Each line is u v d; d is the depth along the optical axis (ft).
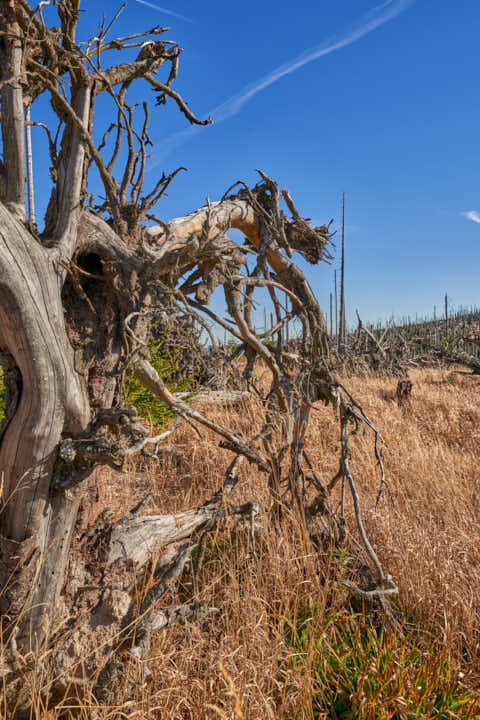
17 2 5.45
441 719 7.27
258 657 7.39
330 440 20.57
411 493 15.48
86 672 6.01
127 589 6.85
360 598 9.21
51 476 5.89
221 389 23.12
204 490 14.64
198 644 7.31
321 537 11.04
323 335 11.09
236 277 8.66
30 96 6.36
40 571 6.02
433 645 8.58
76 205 6.10
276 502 11.12
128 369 6.85
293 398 10.91
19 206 5.64
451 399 31.42
